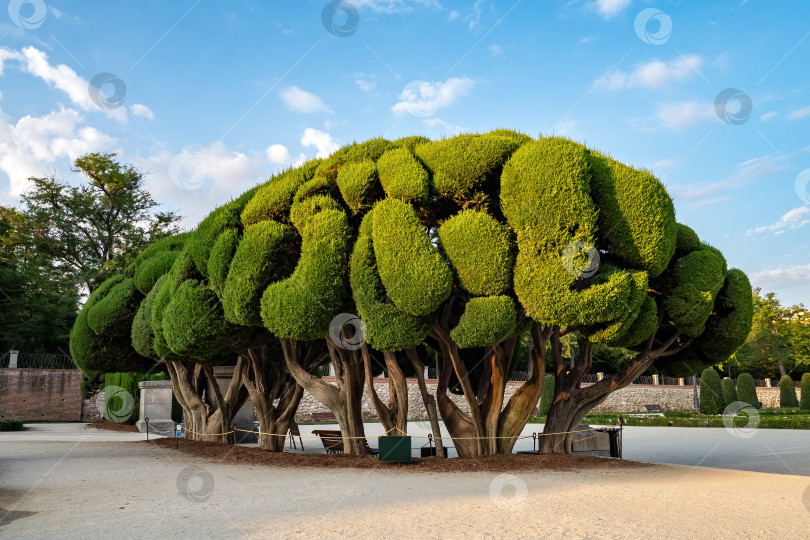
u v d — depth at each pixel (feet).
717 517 23.00
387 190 35.91
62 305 115.03
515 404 42.39
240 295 36.91
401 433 41.47
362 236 35.63
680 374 48.57
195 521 21.59
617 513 23.40
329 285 35.22
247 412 61.26
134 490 28.91
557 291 32.32
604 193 34.76
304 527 20.57
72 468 37.42
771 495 28.17
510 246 34.60
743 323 41.86
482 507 24.34
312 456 42.50
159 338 44.57
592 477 33.55
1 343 111.34
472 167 35.29
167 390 78.28
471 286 34.09
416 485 30.58
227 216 41.24
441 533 19.74
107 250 128.47
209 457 43.93
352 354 42.22
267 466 38.83
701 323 39.09
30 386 99.55
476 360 48.83
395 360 42.11
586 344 44.45
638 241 34.71
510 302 33.47
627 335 36.68
